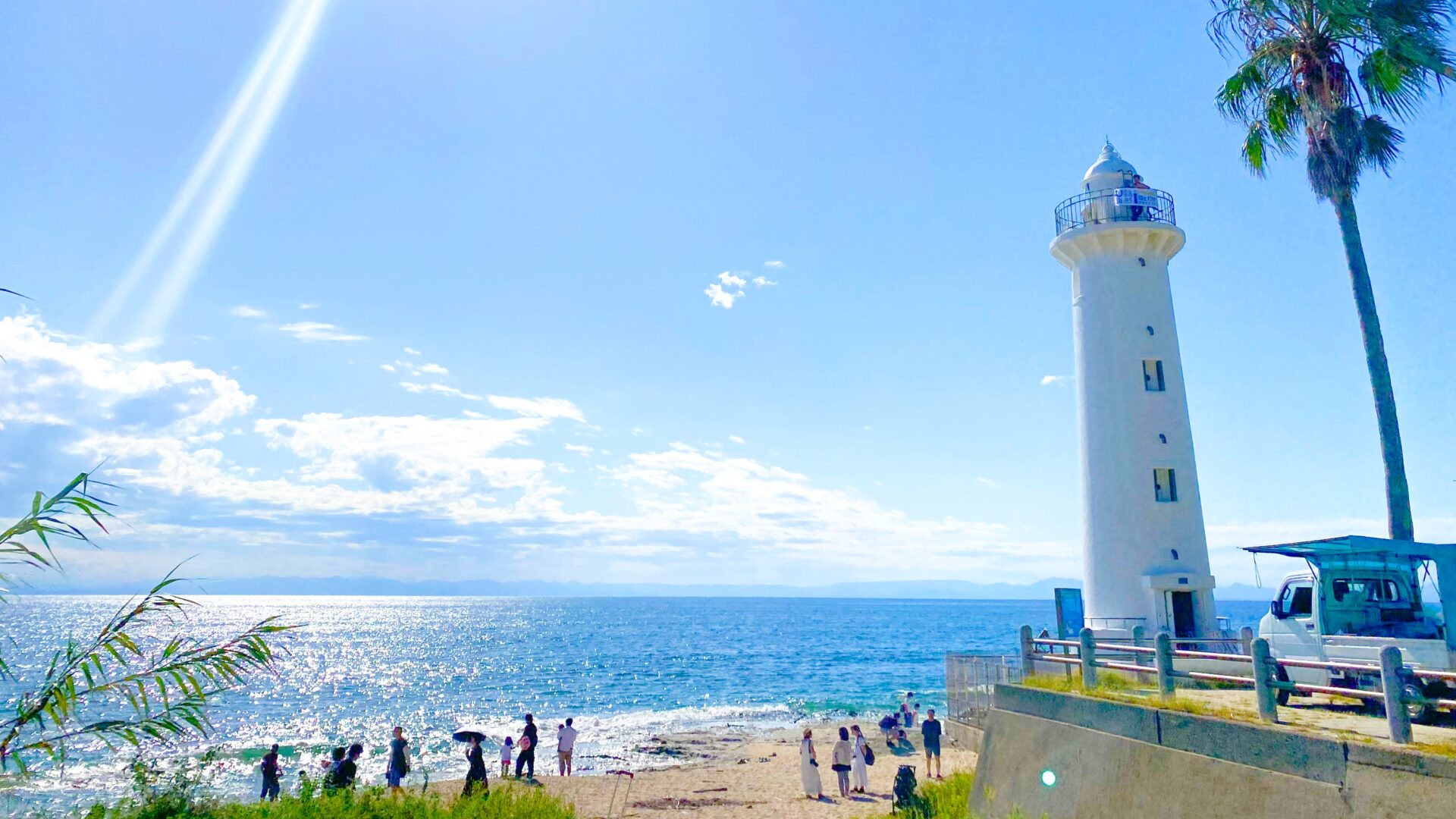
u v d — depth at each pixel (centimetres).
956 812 1477
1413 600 1268
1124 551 2194
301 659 8406
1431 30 1656
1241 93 1908
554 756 3369
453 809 1548
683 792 2412
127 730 724
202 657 761
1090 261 2416
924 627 16025
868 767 2675
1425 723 976
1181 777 973
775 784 2528
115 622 720
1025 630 1680
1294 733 841
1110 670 1412
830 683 6356
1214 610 2211
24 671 5403
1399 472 1667
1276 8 1800
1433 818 691
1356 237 1756
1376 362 1712
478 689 6000
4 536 606
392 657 8844
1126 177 2477
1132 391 2281
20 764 702
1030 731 1324
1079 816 1139
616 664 8100
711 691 5888
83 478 625
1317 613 1280
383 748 3644
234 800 1515
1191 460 2288
